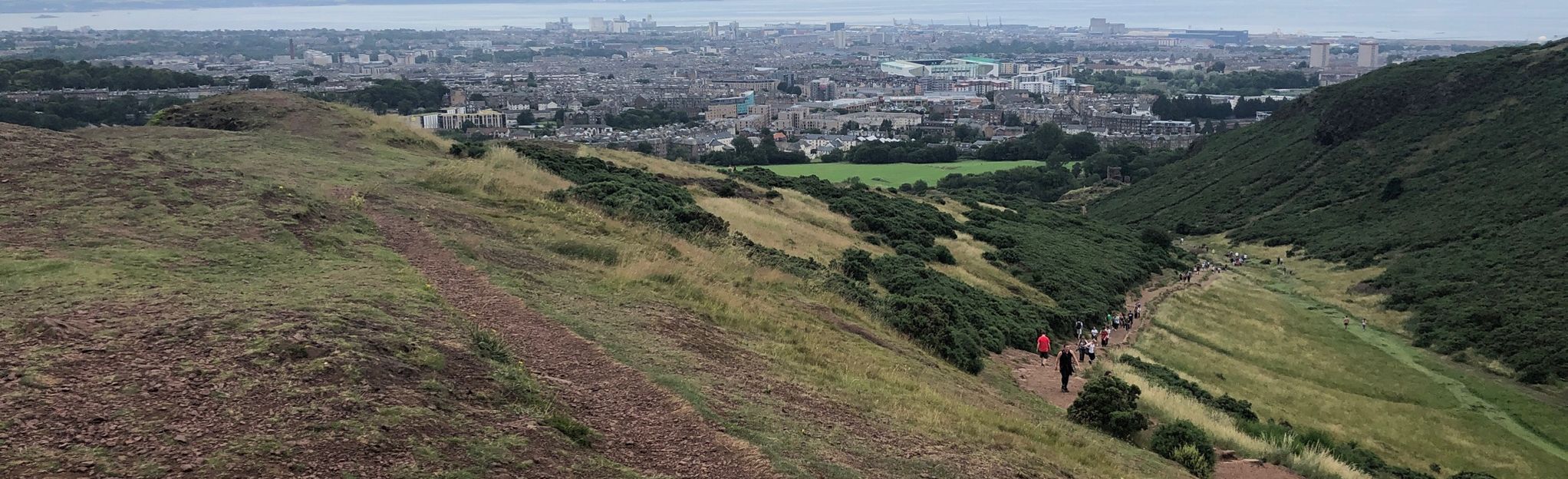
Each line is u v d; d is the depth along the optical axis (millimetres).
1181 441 22047
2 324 12664
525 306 18250
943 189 126125
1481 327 50750
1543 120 90812
